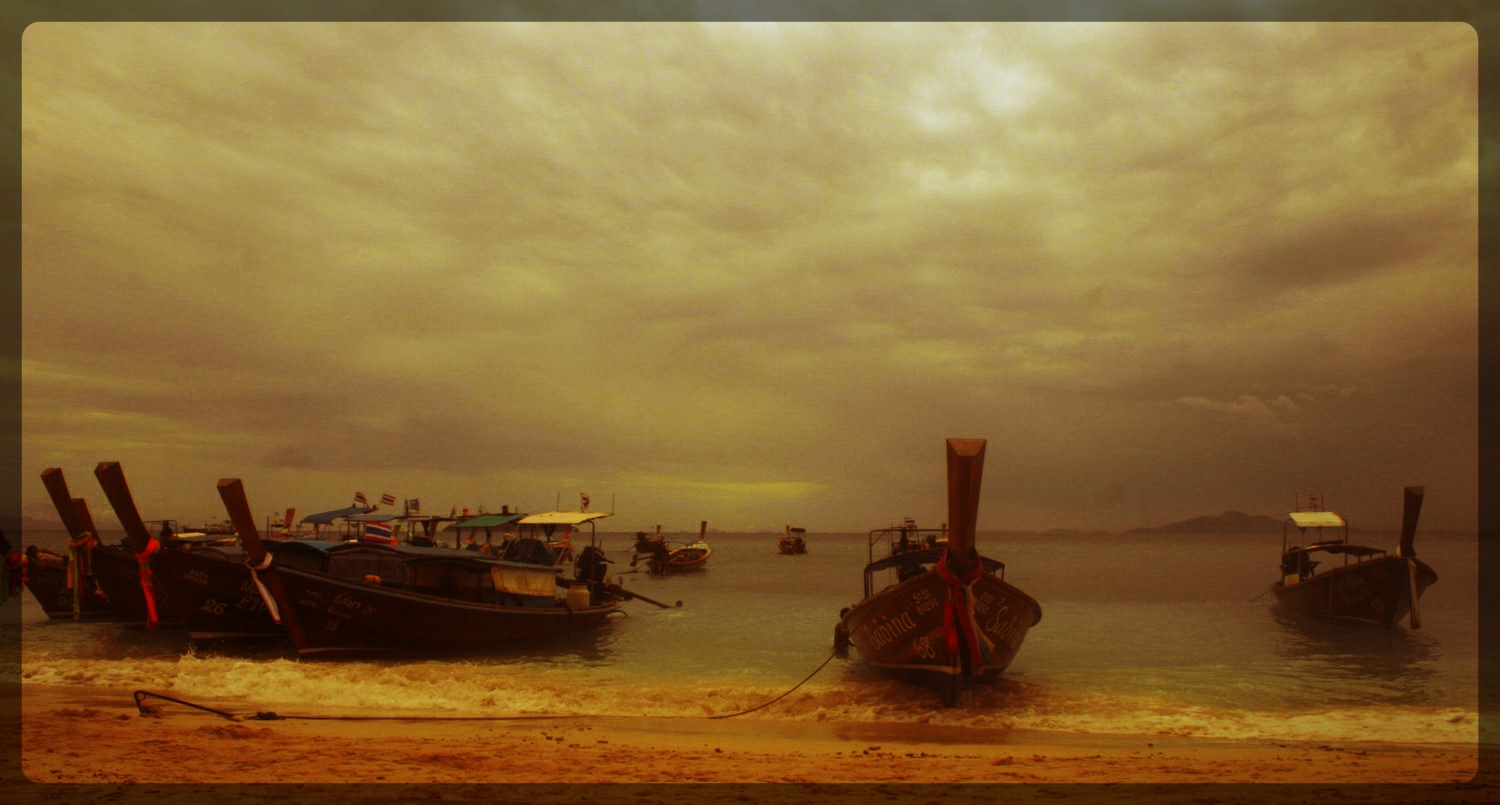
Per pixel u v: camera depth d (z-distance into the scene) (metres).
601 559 34.34
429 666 21.75
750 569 81.25
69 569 23.19
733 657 23.83
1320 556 74.25
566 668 21.78
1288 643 26.00
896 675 18.55
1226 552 137.62
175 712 13.68
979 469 14.76
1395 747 13.03
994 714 15.92
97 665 21.47
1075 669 21.16
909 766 9.90
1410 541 25.83
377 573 25.36
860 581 59.88
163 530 31.50
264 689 18.25
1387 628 27.05
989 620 17.20
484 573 26.02
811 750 11.69
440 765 9.16
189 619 22.72
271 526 39.25
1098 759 10.73
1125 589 52.09
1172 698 17.56
